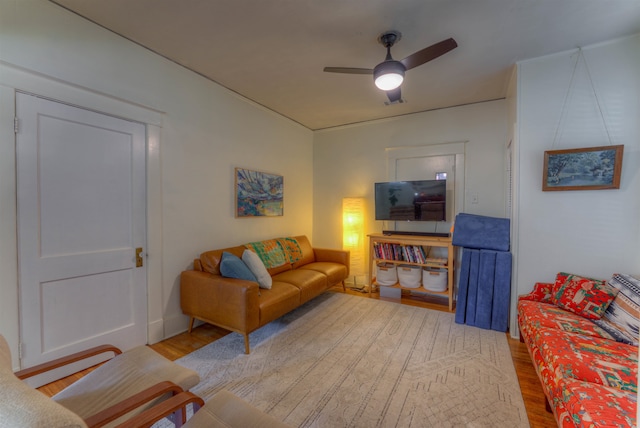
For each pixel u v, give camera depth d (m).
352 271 4.27
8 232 1.75
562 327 1.86
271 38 2.26
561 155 2.40
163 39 2.29
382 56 2.52
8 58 1.72
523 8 1.88
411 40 2.26
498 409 1.70
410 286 3.67
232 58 2.58
